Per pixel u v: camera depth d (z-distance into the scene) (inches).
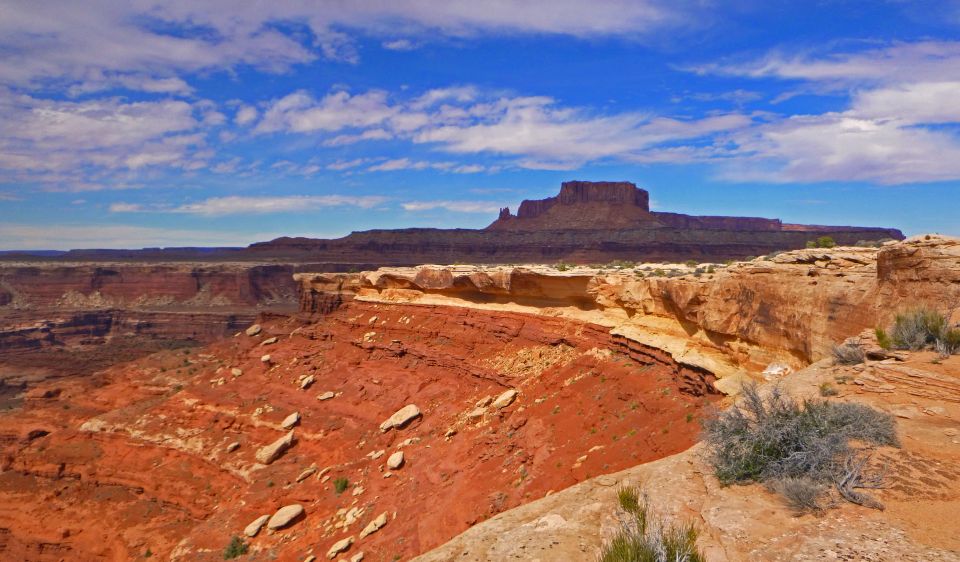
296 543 1316.4
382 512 1240.8
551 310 1721.2
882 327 629.6
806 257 848.3
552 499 509.7
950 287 558.3
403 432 1622.8
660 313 1269.7
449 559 438.3
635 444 913.5
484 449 1258.6
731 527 354.6
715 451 449.1
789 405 452.1
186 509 1771.7
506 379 1579.7
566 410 1229.1
